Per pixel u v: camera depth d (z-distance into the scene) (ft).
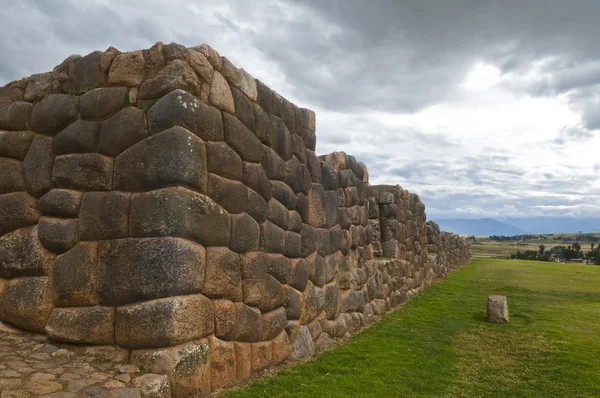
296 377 23.57
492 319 42.70
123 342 18.56
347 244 39.01
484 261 154.71
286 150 28.45
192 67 20.51
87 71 21.91
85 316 19.33
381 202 55.52
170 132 19.27
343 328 35.65
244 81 24.11
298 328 28.48
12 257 21.59
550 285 72.64
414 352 31.58
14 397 14.39
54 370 17.12
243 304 22.41
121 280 18.97
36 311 20.42
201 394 18.81
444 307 51.52
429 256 78.59
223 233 21.02
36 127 22.62
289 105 29.63
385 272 49.11
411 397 22.63
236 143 22.61
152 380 17.07
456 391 24.26
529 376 26.78
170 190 18.95
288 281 27.99
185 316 18.31
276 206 26.61
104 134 20.70
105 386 16.28
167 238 18.60
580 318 44.52
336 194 37.17
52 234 20.75
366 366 27.27
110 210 19.80
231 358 20.99
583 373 27.20
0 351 18.65
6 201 22.52
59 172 21.18
